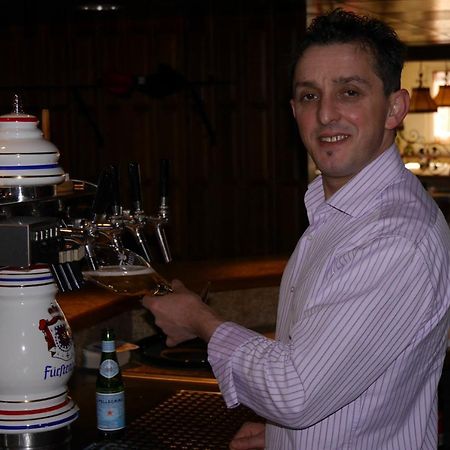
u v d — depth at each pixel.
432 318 1.38
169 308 1.55
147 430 1.84
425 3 5.68
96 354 2.33
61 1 4.24
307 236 1.56
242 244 6.36
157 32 6.25
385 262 1.35
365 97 1.45
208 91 6.26
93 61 6.37
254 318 3.13
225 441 1.79
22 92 6.51
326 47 1.46
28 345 1.58
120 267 1.63
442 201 9.45
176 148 6.38
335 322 1.34
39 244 1.46
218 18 6.15
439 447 2.46
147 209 6.46
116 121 6.45
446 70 9.92
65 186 1.70
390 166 1.50
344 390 1.36
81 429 1.82
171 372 2.30
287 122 6.17
